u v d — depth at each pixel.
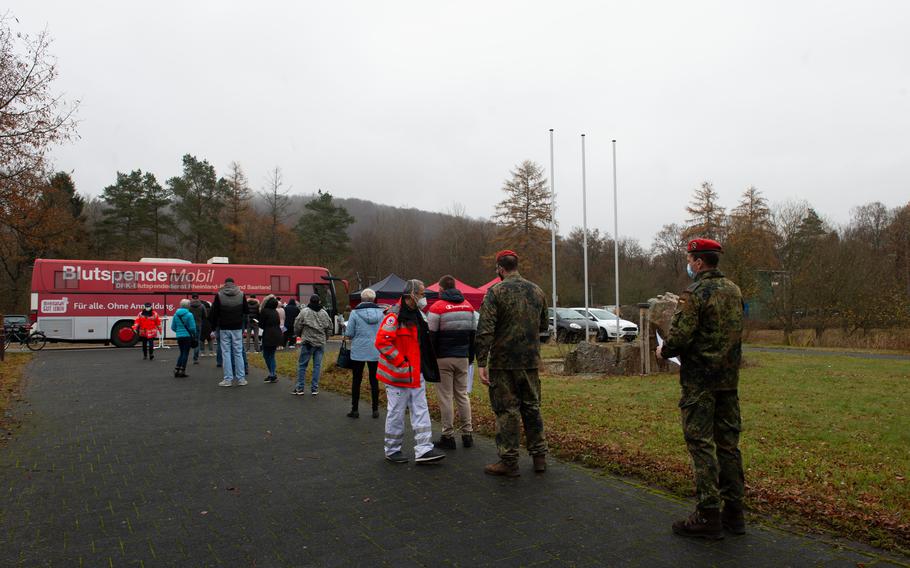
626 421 7.73
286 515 4.39
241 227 50.59
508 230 48.22
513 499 4.77
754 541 3.94
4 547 3.77
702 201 48.44
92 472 5.48
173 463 5.82
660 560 3.62
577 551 3.75
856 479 5.20
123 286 23.06
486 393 10.30
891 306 27.77
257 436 7.06
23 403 9.25
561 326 28.53
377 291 23.44
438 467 5.75
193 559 3.61
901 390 10.75
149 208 49.53
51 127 17.86
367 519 4.31
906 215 38.75
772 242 34.91
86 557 3.63
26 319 32.53
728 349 4.05
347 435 7.16
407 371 5.86
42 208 20.84
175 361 16.55
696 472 4.02
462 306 6.62
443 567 3.51
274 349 12.06
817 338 30.39
